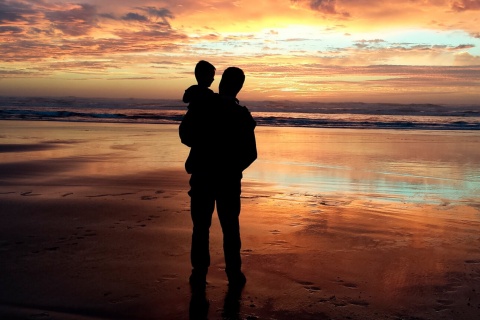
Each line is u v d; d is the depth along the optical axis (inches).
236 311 117.3
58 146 511.8
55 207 228.8
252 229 193.9
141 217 211.2
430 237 185.0
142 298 123.8
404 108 2164.1
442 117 1517.0
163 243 172.4
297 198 262.1
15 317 111.2
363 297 126.3
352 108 2218.3
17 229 188.5
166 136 647.1
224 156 137.6
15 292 126.2
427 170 377.7
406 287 133.3
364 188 296.8
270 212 225.9
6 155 430.9
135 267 147.1
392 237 184.5
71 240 174.6
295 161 425.1
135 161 405.7
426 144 591.2
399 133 773.3
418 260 156.6
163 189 281.9
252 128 140.1
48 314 113.3
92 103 2158.0
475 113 1840.6
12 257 154.6
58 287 130.1
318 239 180.5
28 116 1058.7
